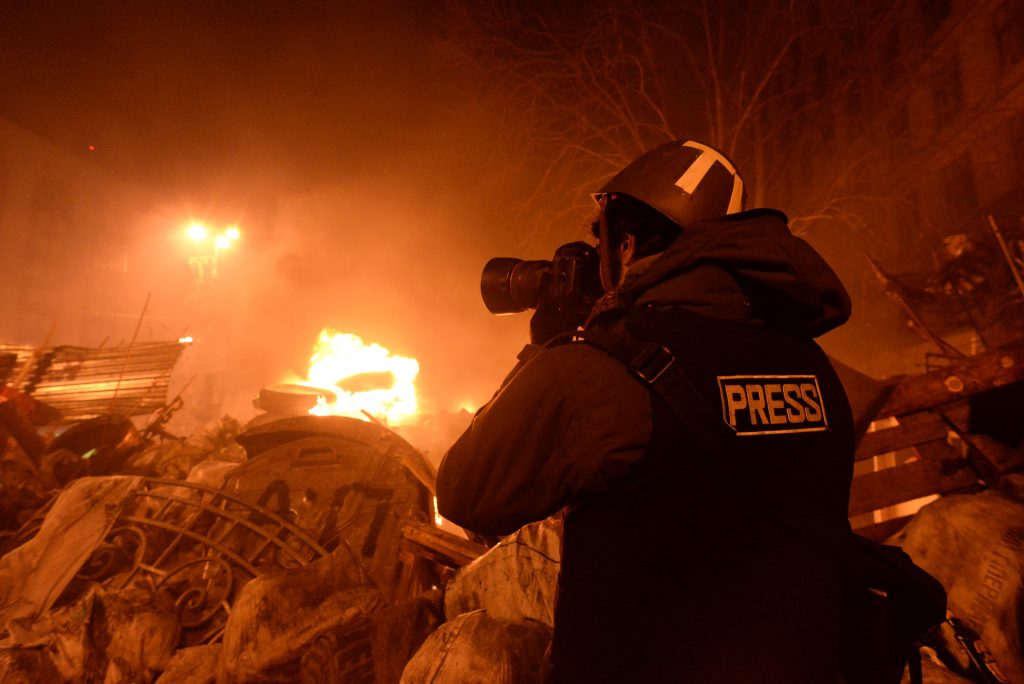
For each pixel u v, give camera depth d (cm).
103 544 325
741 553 79
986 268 617
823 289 91
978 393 308
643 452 81
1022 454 288
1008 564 209
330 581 233
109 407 660
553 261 121
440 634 162
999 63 1307
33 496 429
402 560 318
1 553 365
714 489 81
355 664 206
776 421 87
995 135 1298
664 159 114
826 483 88
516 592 191
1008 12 1288
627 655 78
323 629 212
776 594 78
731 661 75
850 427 97
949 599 223
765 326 95
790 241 94
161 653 243
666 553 79
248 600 219
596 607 81
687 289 95
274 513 334
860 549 92
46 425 650
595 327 101
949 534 239
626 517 81
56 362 690
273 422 383
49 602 282
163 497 341
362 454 364
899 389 313
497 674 147
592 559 83
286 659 208
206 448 533
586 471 83
